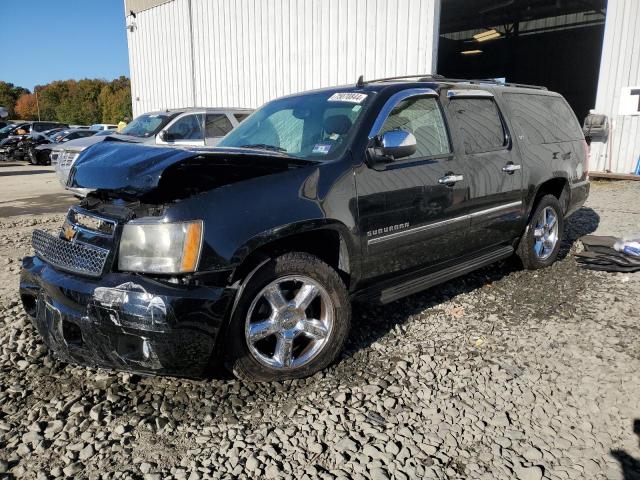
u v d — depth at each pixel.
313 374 3.21
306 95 4.29
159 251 2.66
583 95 25.19
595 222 7.46
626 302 4.38
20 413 2.85
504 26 25.70
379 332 3.85
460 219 4.10
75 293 2.74
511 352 3.52
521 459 2.46
